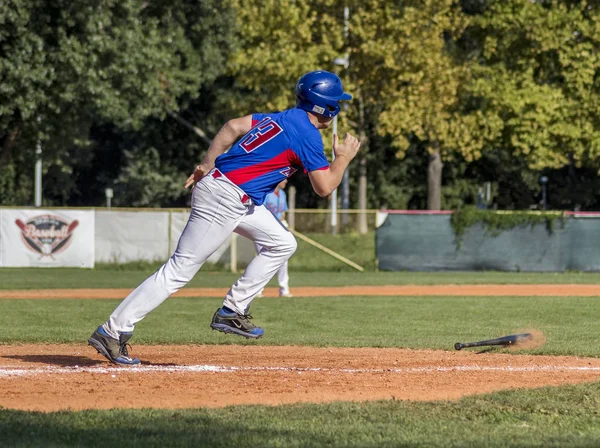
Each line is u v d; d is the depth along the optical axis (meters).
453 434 17.45
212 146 24.47
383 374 25.52
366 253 94.50
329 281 77.75
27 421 18.19
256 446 16.20
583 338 36.06
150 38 105.12
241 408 19.95
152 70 108.44
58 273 83.19
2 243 87.81
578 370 26.91
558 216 93.81
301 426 18.00
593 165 130.50
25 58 90.00
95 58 92.62
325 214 95.00
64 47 90.94
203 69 132.62
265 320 43.56
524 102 119.94
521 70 123.00
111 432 17.27
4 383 23.14
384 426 18.06
